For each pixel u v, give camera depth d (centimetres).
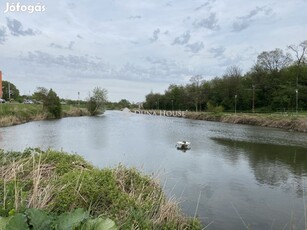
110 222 376
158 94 12550
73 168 755
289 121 3997
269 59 7469
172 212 652
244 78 8131
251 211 911
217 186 1174
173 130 3700
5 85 9900
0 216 415
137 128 3934
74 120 5216
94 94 8012
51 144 2158
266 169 1500
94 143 2289
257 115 5316
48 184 578
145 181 802
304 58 6744
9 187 542
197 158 1769
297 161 1717
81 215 394
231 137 2930
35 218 371
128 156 1762
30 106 5456
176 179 1248
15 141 2238
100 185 628
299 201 1019
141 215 542
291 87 6444
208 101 8362
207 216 855
